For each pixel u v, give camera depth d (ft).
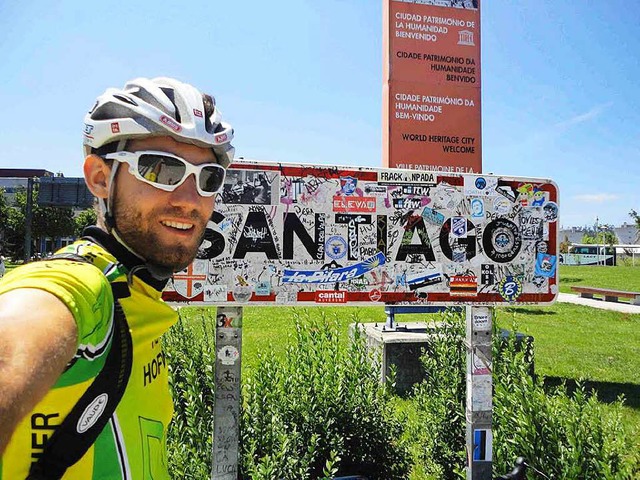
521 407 9.92
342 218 8.64
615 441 9.55
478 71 21.94
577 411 9.93
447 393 12.59
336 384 11.94
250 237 8.25
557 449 9.33
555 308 49.21
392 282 8.83
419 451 13.23
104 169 3.72
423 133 21.29
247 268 8.22
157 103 3.88
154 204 3.65
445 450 12.07
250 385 11.50
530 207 9.48
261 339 29.25
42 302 2.59
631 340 32.60
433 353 15.88
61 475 2.77
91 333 2.81
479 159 21.65
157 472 3.79
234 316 8.30
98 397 2.88
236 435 8.22
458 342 13.56
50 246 142.51
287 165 8.43
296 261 8.42
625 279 97.09
